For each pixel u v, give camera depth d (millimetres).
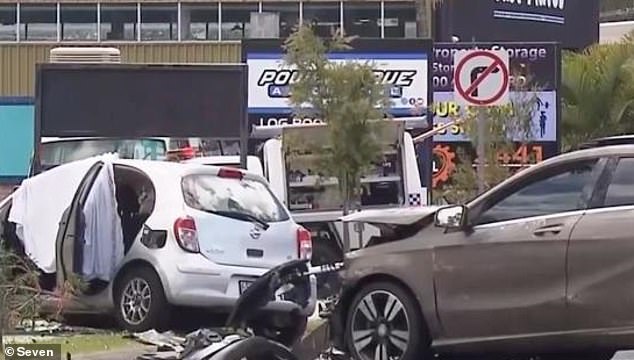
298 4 81688
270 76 54438
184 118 39688
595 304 20781
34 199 29188
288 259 29328
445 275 22531
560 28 87000
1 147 70500
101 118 39688
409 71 54688
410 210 23594
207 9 82625
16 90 82312
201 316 29422
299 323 23688
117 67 39594
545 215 21672
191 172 28562
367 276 23531
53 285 28891
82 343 26328
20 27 83688
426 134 48844
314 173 39531
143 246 28156
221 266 27891
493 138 45031
